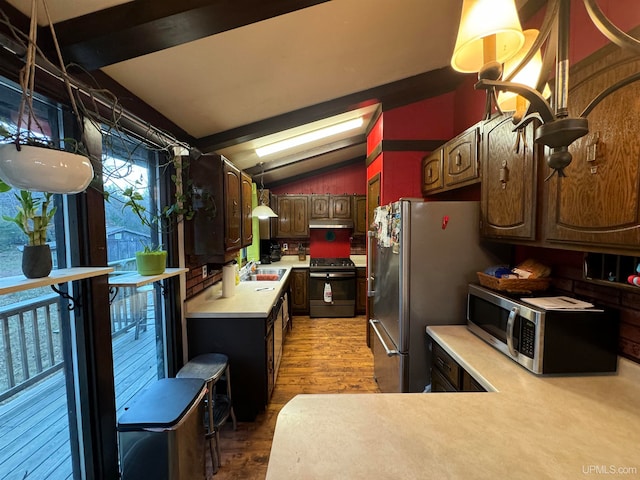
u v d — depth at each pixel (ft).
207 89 5.74
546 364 4.01
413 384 6.24
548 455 2.66
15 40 2.99
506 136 4.96
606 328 4.06
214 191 6.95
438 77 8.35
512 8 2.16
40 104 3.72
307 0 3.85
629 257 3.31
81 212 4.03
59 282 3.16
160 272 5.27
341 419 3.15
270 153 11.36
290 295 14.23
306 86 6.89
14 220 3.02
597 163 3.26
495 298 4.85
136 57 4.24
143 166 6.04
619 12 3.92
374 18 5.12
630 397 3.58
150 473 4.45
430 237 6.06
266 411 7.59
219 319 7.22
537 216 4.27
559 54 1.96
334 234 17.75
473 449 2.73
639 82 2.83
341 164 17.04
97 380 4.25
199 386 5.31
